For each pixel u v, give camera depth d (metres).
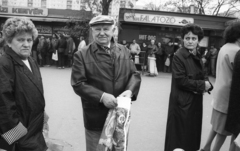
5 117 1.80
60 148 2.69
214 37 16.20
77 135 4.30
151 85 9.86
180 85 3.04
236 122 2.85
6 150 1.90
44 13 15.08
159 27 15.82
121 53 2.50
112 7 13.94
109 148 2.15
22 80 1.93
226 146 4.04
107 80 2.38
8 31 1.90
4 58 1.88
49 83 8.88
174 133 3.14
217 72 3.29
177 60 3.09
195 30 3.04
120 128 2.17
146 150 3.87
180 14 14.81
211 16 14.93
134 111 5.88
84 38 14.30
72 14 15.05
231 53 3.12
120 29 13.98
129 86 2.44
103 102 2.25
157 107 6.37
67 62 14.32
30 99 1.96
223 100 3.15
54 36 14.11
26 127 1.97
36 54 13.67
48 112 5.44
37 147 2.03
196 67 3.14
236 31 3.15
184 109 3.06
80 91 2.32
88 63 2.39
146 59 14.44
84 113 2.51
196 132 3.17
